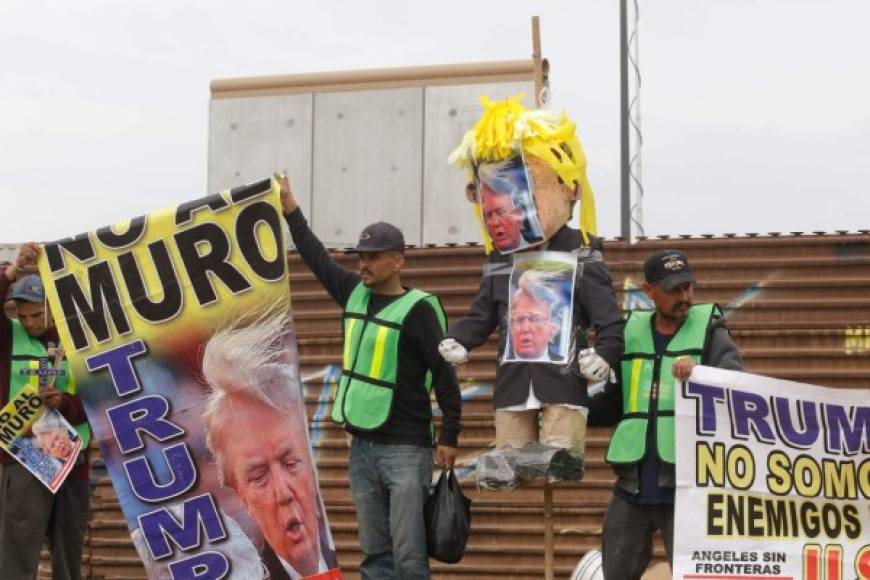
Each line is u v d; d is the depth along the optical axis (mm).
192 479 8719
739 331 11422
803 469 8172
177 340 8805
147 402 8781
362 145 12922
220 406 8758
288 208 9078
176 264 8852
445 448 8586
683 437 8070
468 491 11562
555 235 8414
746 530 8086
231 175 13102
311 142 13016
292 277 12109
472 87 12781
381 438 8547
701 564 8039
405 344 8578
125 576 11953
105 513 12055
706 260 11547
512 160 8320
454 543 8469
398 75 12922
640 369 8242
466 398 11656
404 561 8406
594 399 8578
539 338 8273
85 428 9711
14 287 9562
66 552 9688
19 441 9391
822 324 11305
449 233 12703
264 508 8688
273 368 8781
